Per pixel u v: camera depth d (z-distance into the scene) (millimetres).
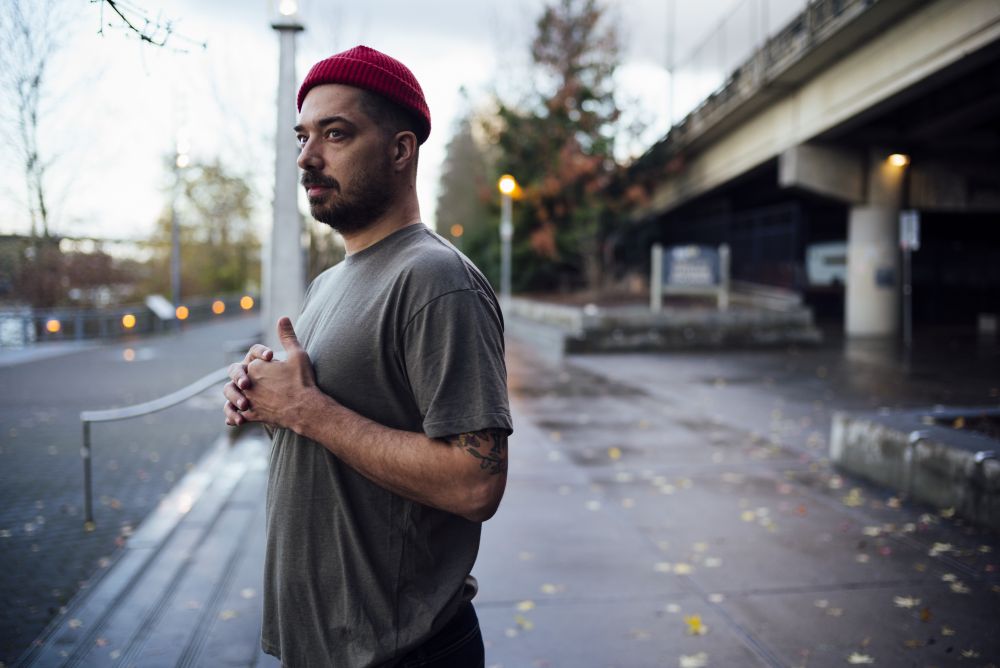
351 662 1382
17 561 4500
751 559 4344
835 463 6535
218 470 6637
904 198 20234
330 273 1779
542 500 5598
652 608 3703
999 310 25359
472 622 1552
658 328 17938
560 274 32375
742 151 22844
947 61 12164
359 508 1404
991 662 3143
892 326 20453
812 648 3281
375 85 1457
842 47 15586
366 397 1407
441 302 1356
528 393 11281
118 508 5645
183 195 30359
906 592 3850
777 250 21938
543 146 25422
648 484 6027
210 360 17438
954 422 6113
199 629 3496
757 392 11094
